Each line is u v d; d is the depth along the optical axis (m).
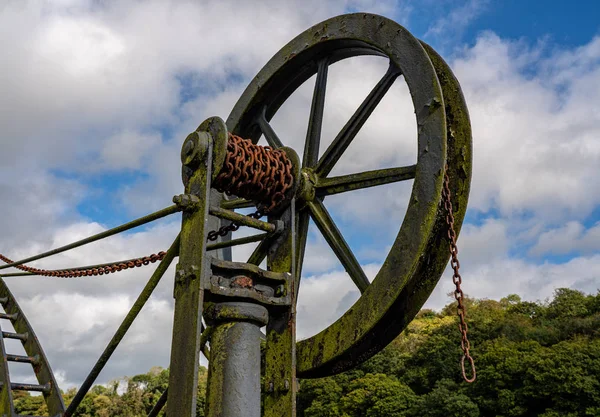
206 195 4.28
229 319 4.31
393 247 5.02
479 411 44.66
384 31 5.62
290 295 4.63
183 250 4.28
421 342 60.88
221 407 4.07
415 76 5.22
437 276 5.14
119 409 85.75
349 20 6.02
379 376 53.31
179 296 4.15
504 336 54.19
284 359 4.55
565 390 39.53
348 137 6.00
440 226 5.17
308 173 6.09
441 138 4.88
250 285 4.39
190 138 4.52
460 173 5.21
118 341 4.82
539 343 52.12
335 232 5.91
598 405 38.38
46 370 7.68
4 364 7.29
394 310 5.28
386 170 5.47
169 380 3.96
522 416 42.59
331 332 5.44
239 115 7.01
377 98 5.89
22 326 8.34
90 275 6.66
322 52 6.39
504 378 44.38
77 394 5.13
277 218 5.08
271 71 6.71
